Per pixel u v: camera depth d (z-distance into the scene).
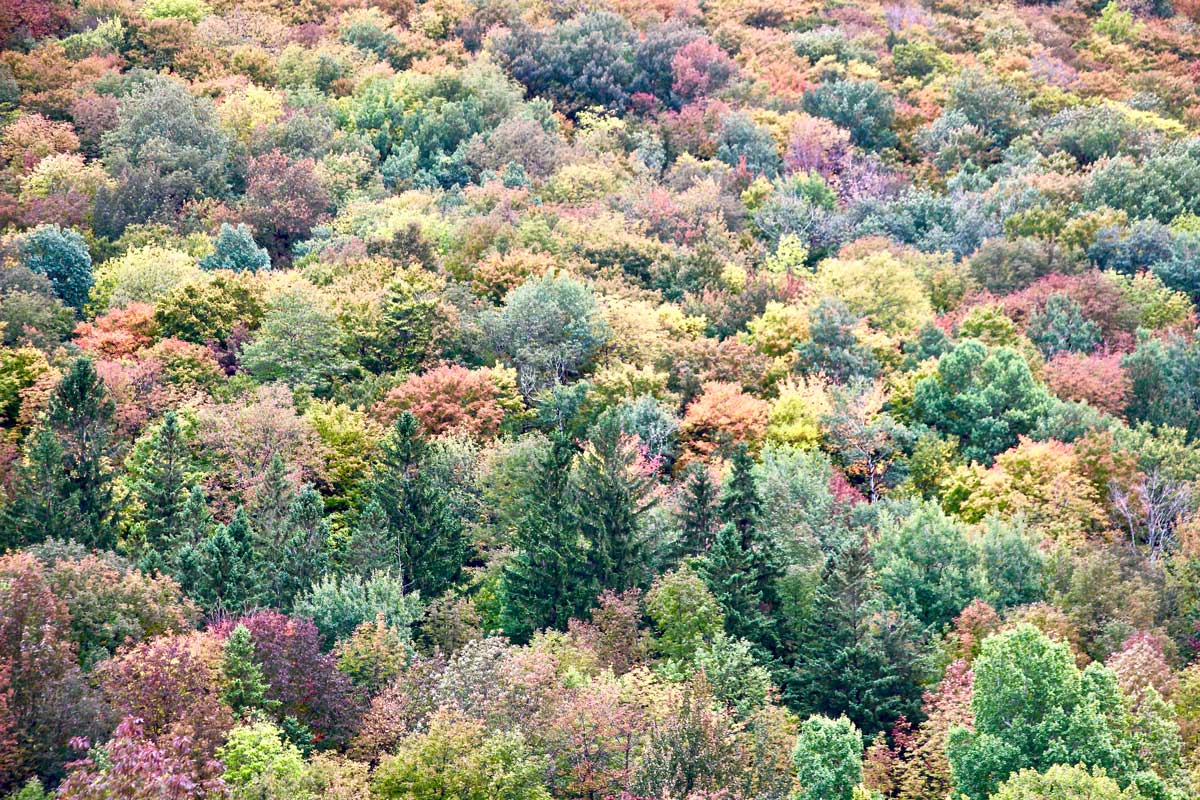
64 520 67.25
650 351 93.31
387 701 52.16
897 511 74.44
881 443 82.00
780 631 65.38
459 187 127.25
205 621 61.22
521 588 66.56
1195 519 70.62
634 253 110.94
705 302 103.69
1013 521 71.19
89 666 52.03
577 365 92.75
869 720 58.75
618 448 69.94
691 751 46.12
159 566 63.22
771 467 74.62
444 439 77.44
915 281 105.12
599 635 61.47
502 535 73.19
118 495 72.25
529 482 72.56
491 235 108.94
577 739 48.38
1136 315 101.62
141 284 98.62
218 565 62.34
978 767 45.84
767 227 122.50
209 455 75.56
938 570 66.19
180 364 85.44
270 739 46.56
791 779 48.34
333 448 78.75
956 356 86.62
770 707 52.69
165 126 128.62
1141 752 46.31
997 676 46.97
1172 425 88.75
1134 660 53.84
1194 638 63.22
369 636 56.69
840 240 122.06
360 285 97.56
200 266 105.88
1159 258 112.44
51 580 54.94
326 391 87.56
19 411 80.31
